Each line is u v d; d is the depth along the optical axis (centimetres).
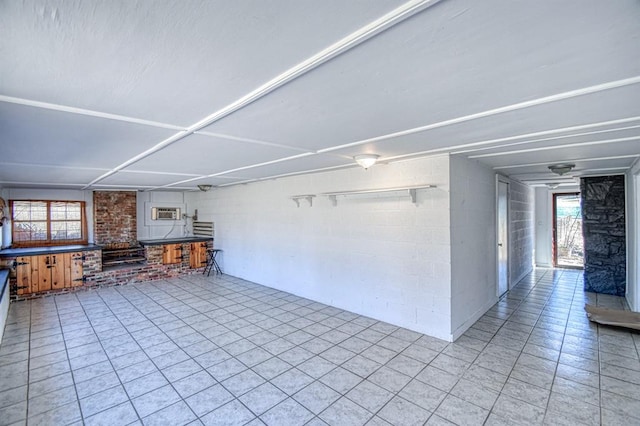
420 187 348
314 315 438
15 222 604
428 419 224
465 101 171
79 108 172
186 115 188
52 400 250
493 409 233
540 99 169
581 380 271
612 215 538
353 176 436
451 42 110
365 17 95
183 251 719
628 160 387
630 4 89
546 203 805
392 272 397
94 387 267
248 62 124
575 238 798
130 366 303
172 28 99
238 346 344
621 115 198
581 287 586
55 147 264
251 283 634
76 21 94
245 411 235
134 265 666
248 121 203
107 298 538
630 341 349
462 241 374
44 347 346
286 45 111
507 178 546
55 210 644
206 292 570
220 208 738
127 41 106
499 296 506
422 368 293
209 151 298
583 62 126
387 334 369
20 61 119
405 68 131
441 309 354
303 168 432
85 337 373
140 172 424
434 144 285
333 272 473
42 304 505
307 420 224
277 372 289
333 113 189
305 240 518
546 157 366
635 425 215
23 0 83
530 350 327
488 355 317
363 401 245
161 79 138
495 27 101
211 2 87
